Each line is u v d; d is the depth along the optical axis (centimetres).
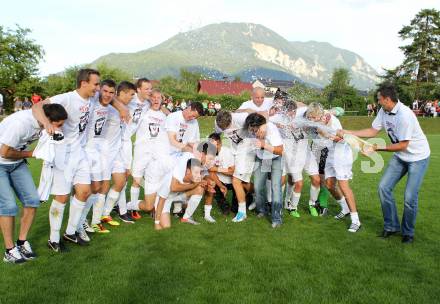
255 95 728
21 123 454
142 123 686
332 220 675
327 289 414
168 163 660
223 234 588
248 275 445
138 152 686
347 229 621
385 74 6072
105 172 596
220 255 502
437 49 5700
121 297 392
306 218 686
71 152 528
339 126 669
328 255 507
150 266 464
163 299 389
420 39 5700
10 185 475
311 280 435
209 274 446
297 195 698
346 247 536
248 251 517
